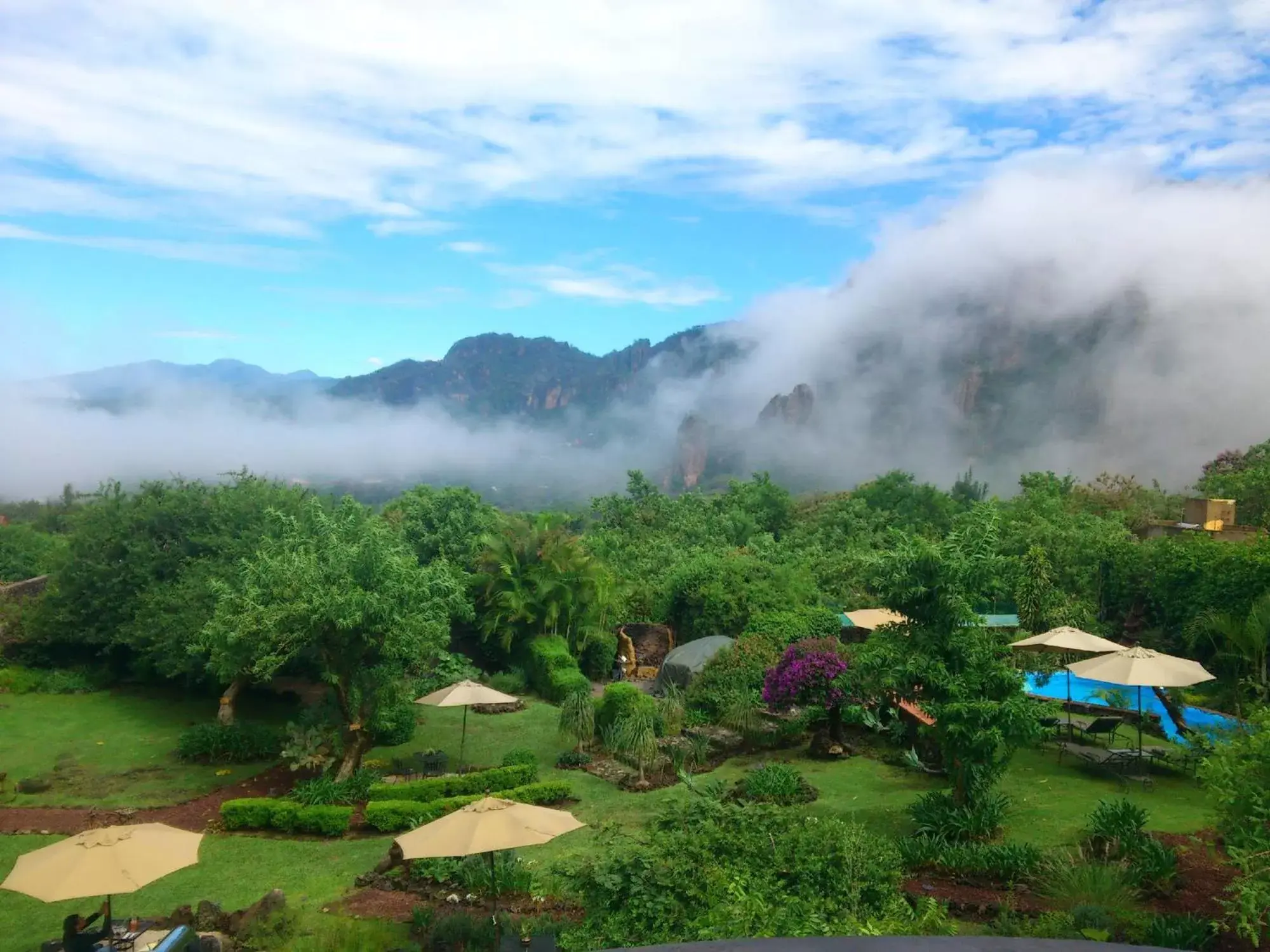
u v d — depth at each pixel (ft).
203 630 69.92
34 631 100.12
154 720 87.20
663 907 33.47
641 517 176.35
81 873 35.17
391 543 75.20
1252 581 82.58
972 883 43.62
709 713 82.33
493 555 109.19
